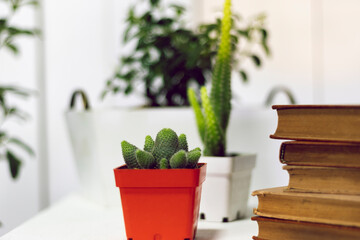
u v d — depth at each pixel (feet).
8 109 5.34
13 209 6.43
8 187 6.41
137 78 4.66
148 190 2.14
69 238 2.40
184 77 4.40
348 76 6.96
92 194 3.59
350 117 1.94
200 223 2.75
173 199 2.14
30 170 6.49
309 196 1.95
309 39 7.02
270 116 3.65
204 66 4.35
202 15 7.06
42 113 6.64
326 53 7.02
